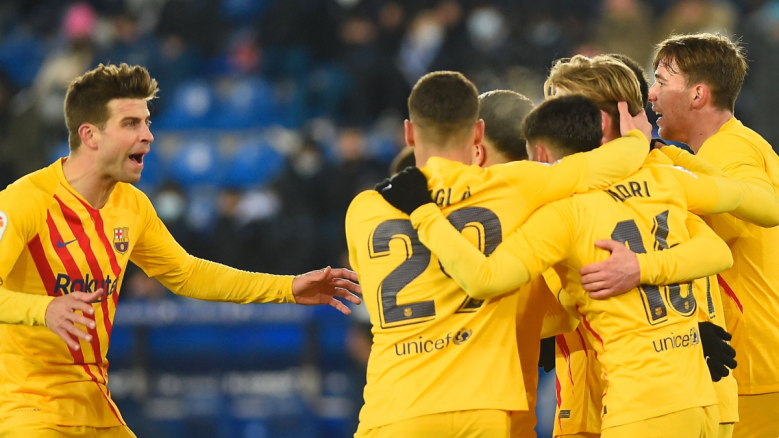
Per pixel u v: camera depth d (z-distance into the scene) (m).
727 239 15.18
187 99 46.97
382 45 45.78
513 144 14.42
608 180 12.73
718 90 15.38
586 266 12.30
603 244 12.34
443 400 11.92
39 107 42.31
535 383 13.92
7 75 51.25
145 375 30.67
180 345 30.92
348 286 16.03
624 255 12.27
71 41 46.69
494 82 40.38
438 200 12.38
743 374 15.27
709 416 12.37
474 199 12.42
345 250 36.84
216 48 49.59
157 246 15.39
